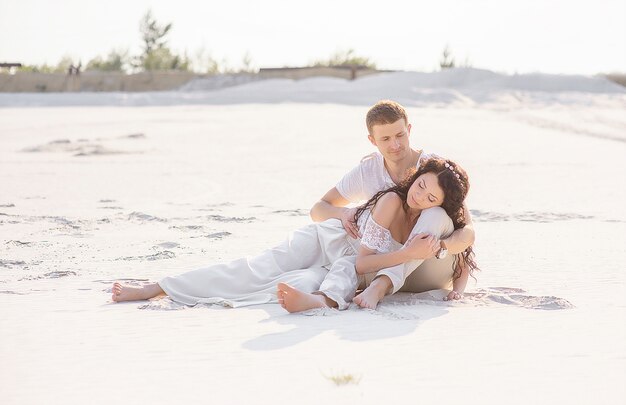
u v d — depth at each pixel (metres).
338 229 5.93
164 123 35.31
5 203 12.48
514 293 6.04
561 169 19.30
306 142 26.97
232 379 4.03
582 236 9.36
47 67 73.94
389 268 5.64
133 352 4.52
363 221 5.85
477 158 22.11
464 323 5.13
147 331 4.98
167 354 4.48
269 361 4.32
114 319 5.28
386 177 6.07
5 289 6.21
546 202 13.09
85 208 12.00
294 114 40.03
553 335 4.84
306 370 4.16
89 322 5.20
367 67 69.19
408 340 4.72
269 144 26.38
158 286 5.82
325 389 3.86
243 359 4.36
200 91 62.41
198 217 10.98
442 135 29.42
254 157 22.41
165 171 18.55
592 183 16.28
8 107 48.75
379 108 5.93
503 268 7.21
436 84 56.25
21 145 26.50
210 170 18.86
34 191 14.36
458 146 25.64
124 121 36.50
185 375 4.10
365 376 4.05
